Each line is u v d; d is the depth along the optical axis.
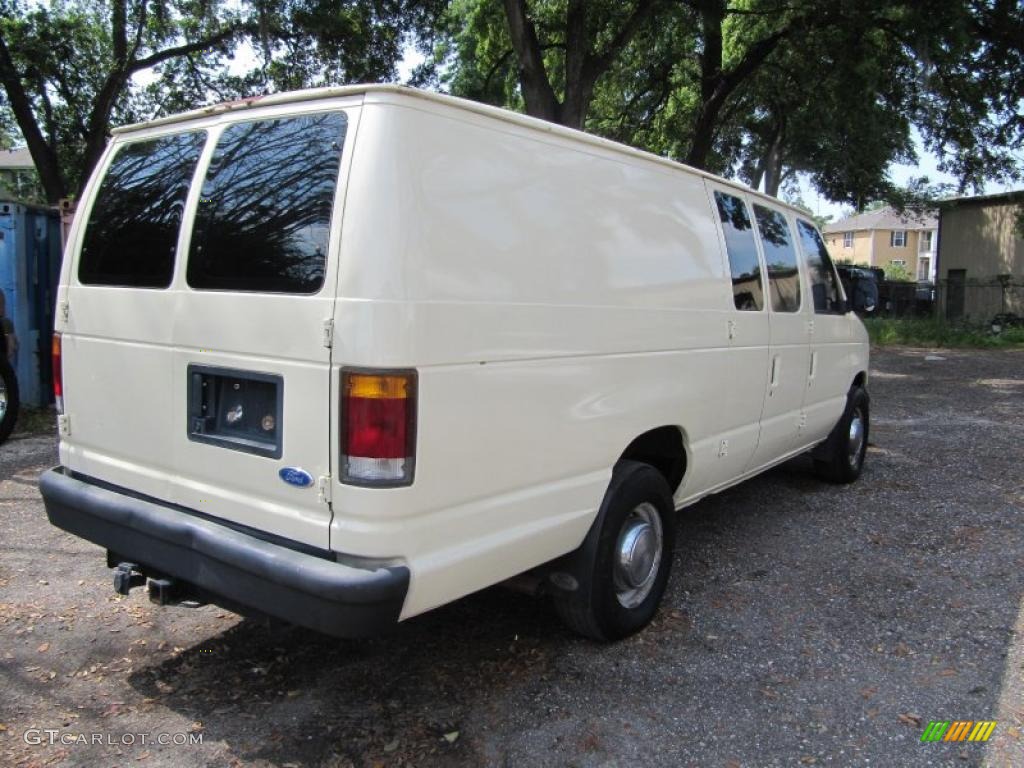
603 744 2.94
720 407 4.27
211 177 3.04
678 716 3.13
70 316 3.51
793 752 2.92
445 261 2.64
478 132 2.83
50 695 3.21
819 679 3.44
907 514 5.80
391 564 2.56
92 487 3.36
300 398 2.64
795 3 15.56
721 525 5.52
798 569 4.70
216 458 2.92
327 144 2.69
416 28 16.75
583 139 3.32
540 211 3.04
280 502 2.74
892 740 3.00
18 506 5.60
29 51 17.92
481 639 3.75
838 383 6.04
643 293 3.58
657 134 23.08
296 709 3.14
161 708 3.13
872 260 60.62
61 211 8.68
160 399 3.12
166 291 3.07
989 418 9.91
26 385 8.59
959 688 3.38
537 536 3.10
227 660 3.52
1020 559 4.89
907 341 21.48
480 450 2.79
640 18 13.50
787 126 24.66
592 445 3.32
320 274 2.60
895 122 19.12
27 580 4.32
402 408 2.50
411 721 3.07
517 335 2.90
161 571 3.03
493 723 3.06
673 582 4.48
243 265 2.85
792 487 6.52
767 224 4.94
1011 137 18.31
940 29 14.22
